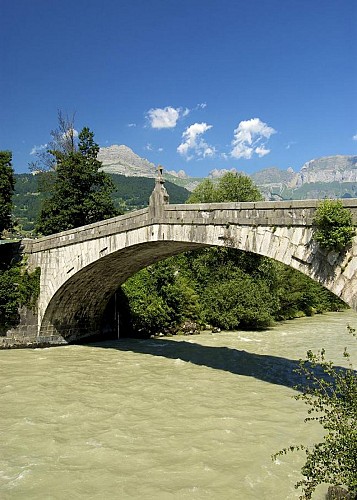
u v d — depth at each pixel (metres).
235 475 14.17
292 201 18.05
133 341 37.31
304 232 17.66
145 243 25.78
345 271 16.25
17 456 15.52
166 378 25.23
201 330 44.38
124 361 29.45
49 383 24.00
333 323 51.81
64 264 31.03
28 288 32.66
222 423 18.38
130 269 33.00
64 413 19.58
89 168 46.00
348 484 9.78
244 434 17.30
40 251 32.88
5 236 40.69
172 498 12.95
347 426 10.32
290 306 57.16
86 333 36.72
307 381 24.59
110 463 15.02
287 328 47.31
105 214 46.09
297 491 13.22
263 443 16.44
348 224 16.08
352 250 16.12
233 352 32.69
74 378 25.05
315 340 38.91
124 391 22.73
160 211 24.50
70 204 44.97
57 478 14.05
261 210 19.34
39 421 18.61
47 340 33.69
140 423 18.47
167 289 41.31
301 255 17.69
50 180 50.50
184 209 23.08
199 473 14.33
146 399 21.48
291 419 18.78
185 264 49.84
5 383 23.84
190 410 19.95
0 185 37.38
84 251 29.67
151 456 15.50
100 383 24.16
